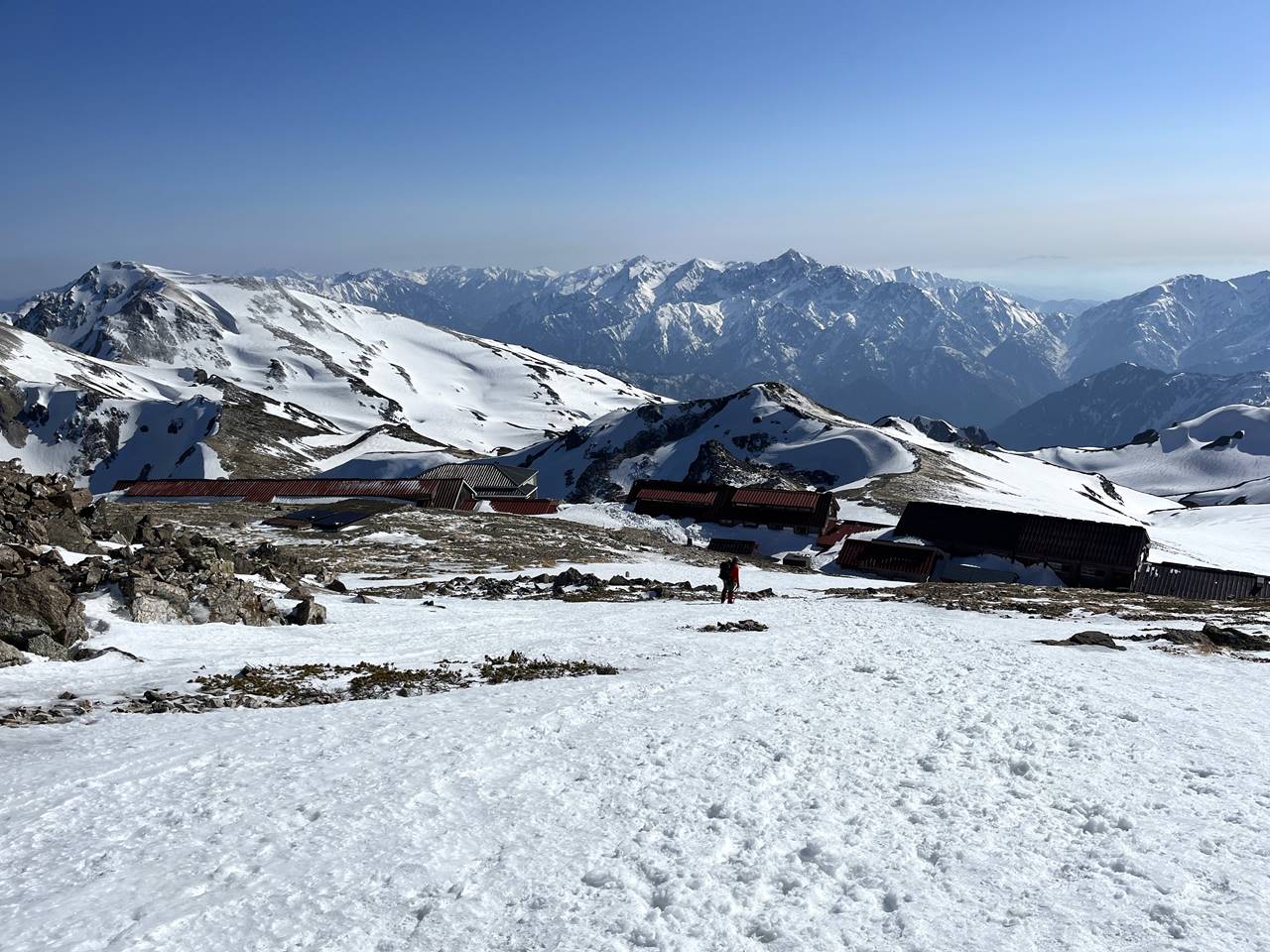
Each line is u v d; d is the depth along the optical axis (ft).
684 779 42.93
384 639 94.48
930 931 28.07
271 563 146.61
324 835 36.68
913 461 600.39
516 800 40.57
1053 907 29.35
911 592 174.50
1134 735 49.98
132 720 56.13
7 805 40.70
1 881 33.22
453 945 28.32
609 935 28.60
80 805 40.55
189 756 47.70
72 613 81.05
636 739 49.93
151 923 29.68
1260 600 154.81
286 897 31.50
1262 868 31.68
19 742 50.83
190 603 96.73
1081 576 295.89
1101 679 67.15
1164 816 37.14
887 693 62.03
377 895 31.58
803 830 36.60
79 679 68.33
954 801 39.52
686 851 34.78
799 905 30.27
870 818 37.76
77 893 31.83
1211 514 622.54
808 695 61.36
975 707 57.06
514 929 29.19
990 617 123.24
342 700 64.69
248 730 53.47
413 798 40.63
